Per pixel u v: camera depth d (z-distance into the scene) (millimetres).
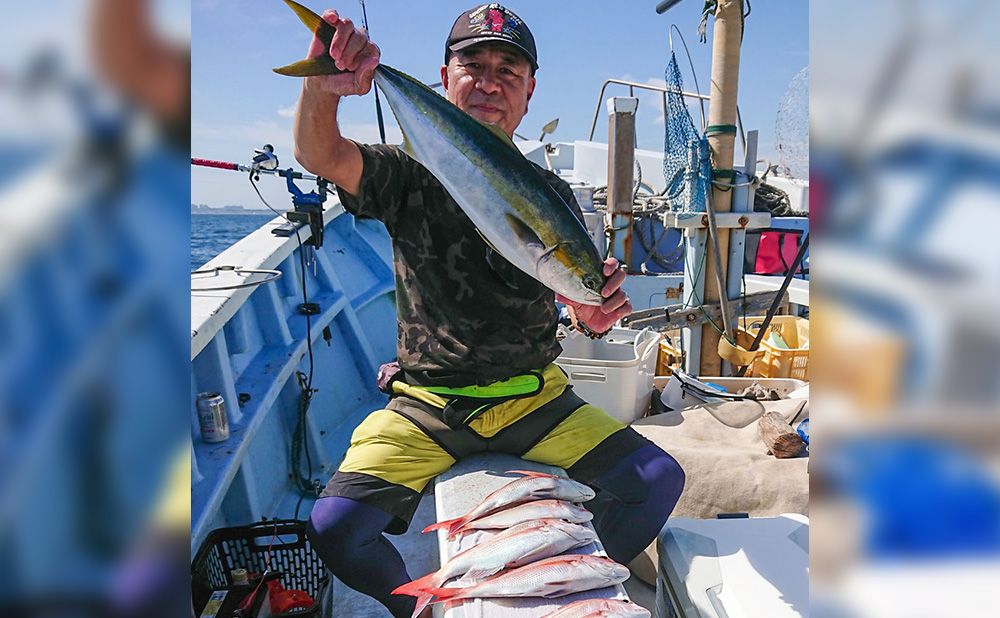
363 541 2084
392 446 2223
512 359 2342
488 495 2137
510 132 2631
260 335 3430
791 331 4750
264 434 3068
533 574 1693
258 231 3924
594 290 1975
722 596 1815
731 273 4406
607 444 2334
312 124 1980
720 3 4086
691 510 2559
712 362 4473
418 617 1968
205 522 2039
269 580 2127
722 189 4301
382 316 5152
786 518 2232
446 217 2299
